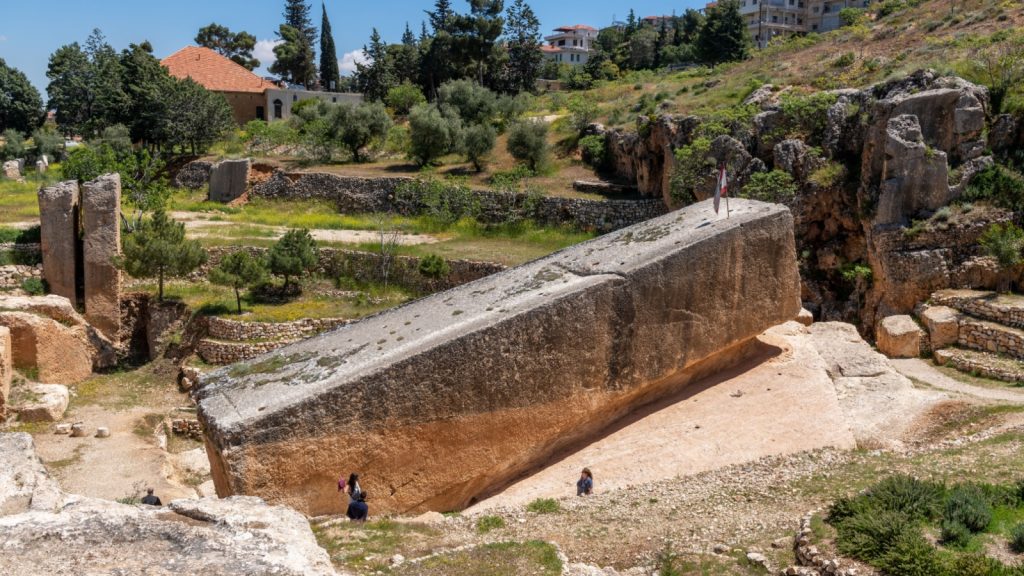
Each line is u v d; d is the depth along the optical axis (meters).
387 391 15.57
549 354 17.22
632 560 12.73
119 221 33.97
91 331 31.05
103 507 9.03
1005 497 12.42
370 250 37.12
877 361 22.16
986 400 19.95
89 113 78.94
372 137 56.59
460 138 51.19
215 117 61.16
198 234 39.84
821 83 42.53
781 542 12.54
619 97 60.00
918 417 19.12
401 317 19.09
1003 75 33.12
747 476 16.14
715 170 36.19
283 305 33.69
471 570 11.25
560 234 40.81
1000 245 27.25
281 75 100.25
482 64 81.31
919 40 46.56
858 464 15.83
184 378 29.45
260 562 7.77
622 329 18.16
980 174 30.56
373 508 15.76
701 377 20.47
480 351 16.38
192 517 9.05
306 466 15.07
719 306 19.56
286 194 49.09
